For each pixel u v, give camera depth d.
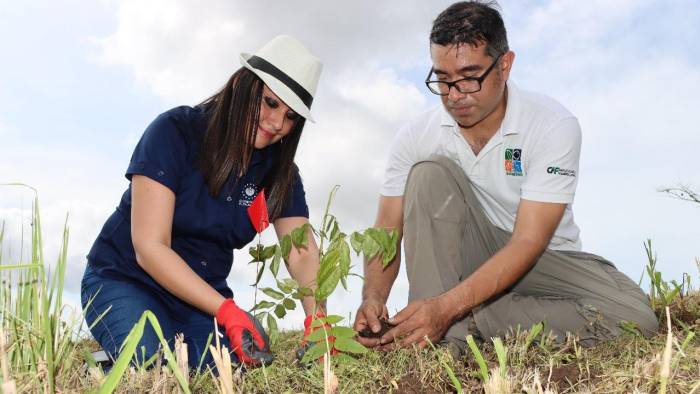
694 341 2.90
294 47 2.73
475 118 2.98
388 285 3.19
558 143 3.05
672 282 3.58
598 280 3.24
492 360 2.68
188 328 2.76
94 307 2.66
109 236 2.78
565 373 2.34
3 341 1.66
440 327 2.65
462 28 2.82
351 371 2.34
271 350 2.78
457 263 3.02
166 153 2.58
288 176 2.88
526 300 3.09
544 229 2.99
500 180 3.23
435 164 3.04
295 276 2.93
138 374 2.07
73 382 2.10
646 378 2.08
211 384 2.25
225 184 2.74
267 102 2.60
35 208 2.04
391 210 3.43
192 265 2.81
